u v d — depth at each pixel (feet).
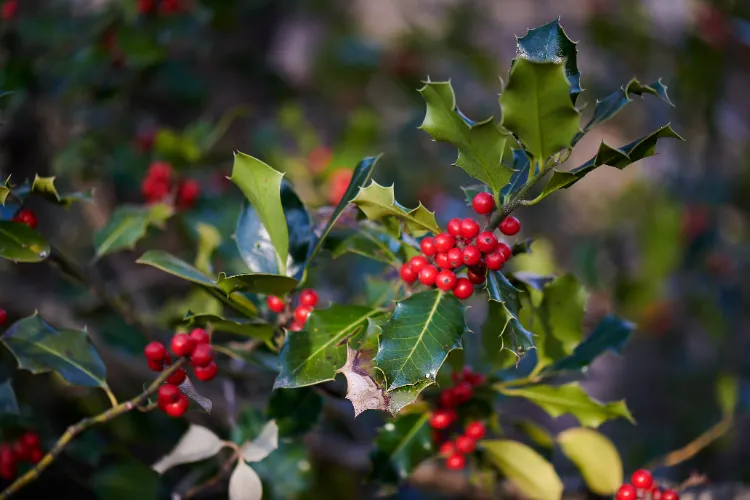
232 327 2.35
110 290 2.99
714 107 4.64
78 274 2.63
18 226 2.42
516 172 2.32
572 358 2.54
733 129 4.91
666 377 4.77
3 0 3.35
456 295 2.24
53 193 2.41
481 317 4.36
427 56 5.07
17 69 3.29
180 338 2.29
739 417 3.80
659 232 4.32
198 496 2.86
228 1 4.04
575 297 2.46
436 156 4.38
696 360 4.81
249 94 4.72
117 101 3.43
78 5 3.69
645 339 4.79
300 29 5.54
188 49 4.09
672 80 4.81
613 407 2.44
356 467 3.17
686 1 4.71
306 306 2.36
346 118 4.94
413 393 2.18
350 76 5.05
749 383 3.98
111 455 3.02
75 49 3.43
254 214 2.43
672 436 4.39
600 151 2.12
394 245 2.41
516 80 2.09
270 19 5.45
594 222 5.49
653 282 4.32
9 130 3.67
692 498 2.69
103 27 3.28
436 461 2.88
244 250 2.41
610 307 4.38
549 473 2.54
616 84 5.05
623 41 4.96
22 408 2.81
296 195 2.45
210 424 3.08
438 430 2.53
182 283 3.72
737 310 4.54
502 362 2.50
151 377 3.10
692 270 4.60
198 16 3.35
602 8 4.97
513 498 2.77
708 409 4.50
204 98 3.79
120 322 3.01
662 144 4.98
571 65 2.21
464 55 5.18
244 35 5.26
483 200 2.21
